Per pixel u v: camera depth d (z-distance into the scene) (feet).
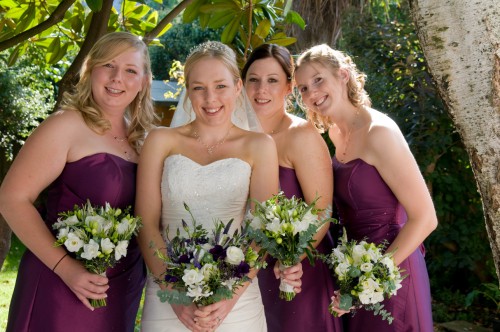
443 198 22.26
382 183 10.16
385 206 10.23
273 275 11.33
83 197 9.50
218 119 9.71
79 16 14.32
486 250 21.80
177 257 8.40
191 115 11.05
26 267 9.59
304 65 10.69
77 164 9.52
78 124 9.64
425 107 21.04
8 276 26.55
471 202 22.08
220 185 9.48
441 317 19.95
